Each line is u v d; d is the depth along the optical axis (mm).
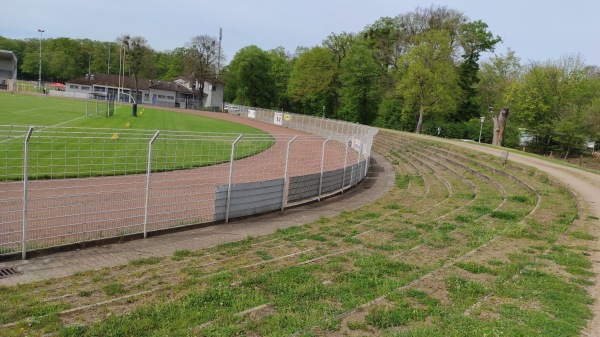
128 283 7547
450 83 56062
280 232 12203
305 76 80938
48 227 10055
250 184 14234
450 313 5953
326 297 6648
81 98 82500
